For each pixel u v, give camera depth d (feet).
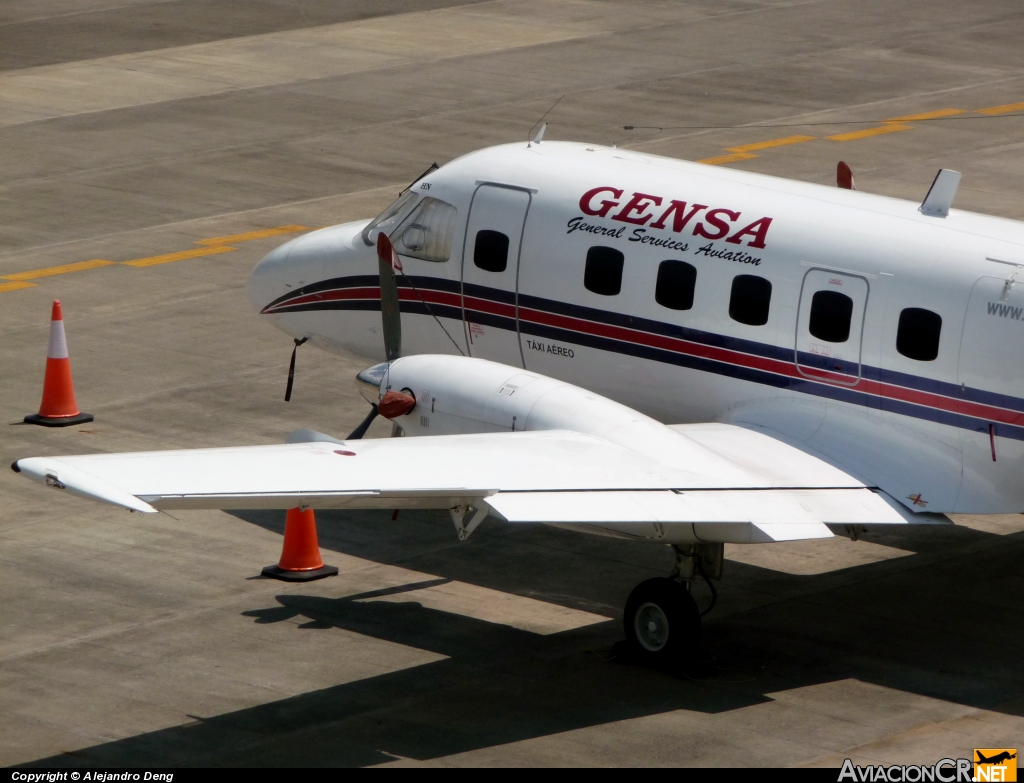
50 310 258.78
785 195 165.58
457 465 133.49
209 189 328.90
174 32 494.18
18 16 520.83
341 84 424.46
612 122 384.47
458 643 153.38
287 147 361.30
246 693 141.08
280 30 498.69
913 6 546.67
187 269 280.72
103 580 166.20
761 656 151.12
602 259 173.58
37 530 179.01
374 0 550.36
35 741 131.13
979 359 147.23
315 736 132.98
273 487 122.01
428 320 191.93
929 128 383.24
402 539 183.01
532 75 436.35
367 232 198.49
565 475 134.51
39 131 373.61
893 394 153.28
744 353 163.32
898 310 152.15
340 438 207.62
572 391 148.05
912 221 156.04
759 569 175.22
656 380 171.42
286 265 207.92
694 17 524.11
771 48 476.13
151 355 240.32
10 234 297.74
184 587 165.37
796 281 158.92
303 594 164.86
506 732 134.21
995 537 185.47
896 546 182.50
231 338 249.34
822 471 153.48
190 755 129.08
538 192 180.65
